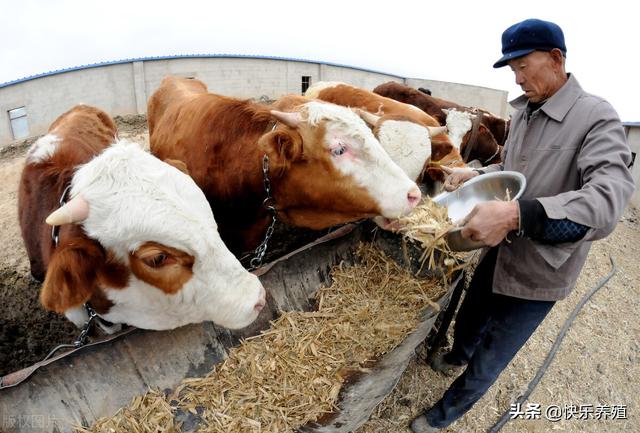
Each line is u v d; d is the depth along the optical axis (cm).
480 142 779
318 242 284
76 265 181
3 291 458
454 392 325
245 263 386
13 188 857
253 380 228
